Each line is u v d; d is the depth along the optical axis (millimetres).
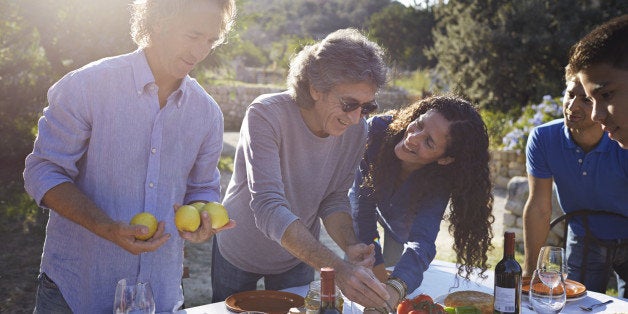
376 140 2932
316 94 2359
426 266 2516
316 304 2205
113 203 2195
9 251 6492
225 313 2385
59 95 2100
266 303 2480
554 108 10250
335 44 2277
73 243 2219
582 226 3260
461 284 2820
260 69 26406
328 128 2418
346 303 2404
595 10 17328
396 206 2879
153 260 2291
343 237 2682
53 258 2248
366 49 2285
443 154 2600
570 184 3168
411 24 38312
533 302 2289
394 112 3018
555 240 6086
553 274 2266
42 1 8773
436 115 2590
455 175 2594
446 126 2551
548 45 17219
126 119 2160
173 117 2246
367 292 2109
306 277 3059
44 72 10406
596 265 3289
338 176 2762
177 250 2373
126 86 2150
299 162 2594
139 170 2213
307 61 2348
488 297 2420
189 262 6258
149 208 2227
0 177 9336
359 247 2443
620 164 2973
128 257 2238
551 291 2252
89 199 2086
